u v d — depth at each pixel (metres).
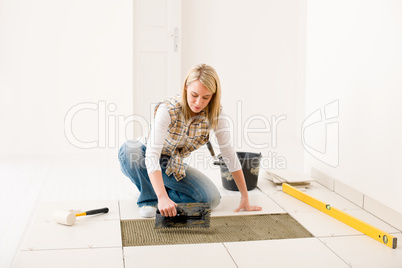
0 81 4.16
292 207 2.77
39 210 2.66
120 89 4.39
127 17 4.34
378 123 2.68
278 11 5.26
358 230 2.41
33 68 4.21
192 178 2.66
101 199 2.90
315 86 3.46
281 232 2.38
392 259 2.08
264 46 5.29
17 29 4.14
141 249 2.15
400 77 2.47
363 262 2.04
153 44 4.68
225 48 5.20
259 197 2.96
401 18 2.44
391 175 2.56
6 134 4.23
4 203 2.83
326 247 2.20
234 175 2.61
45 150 4.32
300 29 5.25
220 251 2.14
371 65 2.74
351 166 2.98
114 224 2.46
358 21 2.86
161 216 2.41
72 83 4.30
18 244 2.25
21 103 4.23
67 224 2.41
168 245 2.19
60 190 3.11
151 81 4.71
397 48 2.49
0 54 4.14
